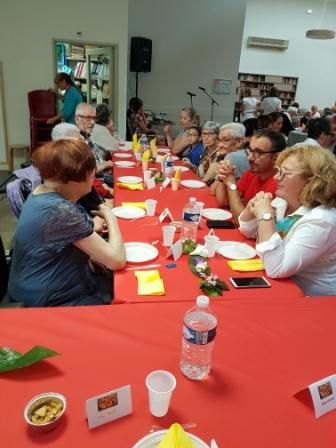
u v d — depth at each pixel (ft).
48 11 17.34
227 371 2.79
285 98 38.04
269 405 2.49
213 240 4.89
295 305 3.78
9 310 3.46
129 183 8.81
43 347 2.77
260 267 4.60
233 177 7.43
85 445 2.14
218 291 3.97
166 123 23.26
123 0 17.78
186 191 8.50
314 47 36.42
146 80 23.21
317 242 4.36
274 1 34.09
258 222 5.16
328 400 2.48
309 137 11.12
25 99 18.43
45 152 4.41
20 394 2.47
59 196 4.38
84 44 18.29
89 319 3.36
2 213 12.71
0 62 17.61
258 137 6.81
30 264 4.41
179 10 22.12
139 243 5.11
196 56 23.17
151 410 2.35
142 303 3.70
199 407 2.45
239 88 36.76
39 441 2.14
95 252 4.32
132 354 2.91
